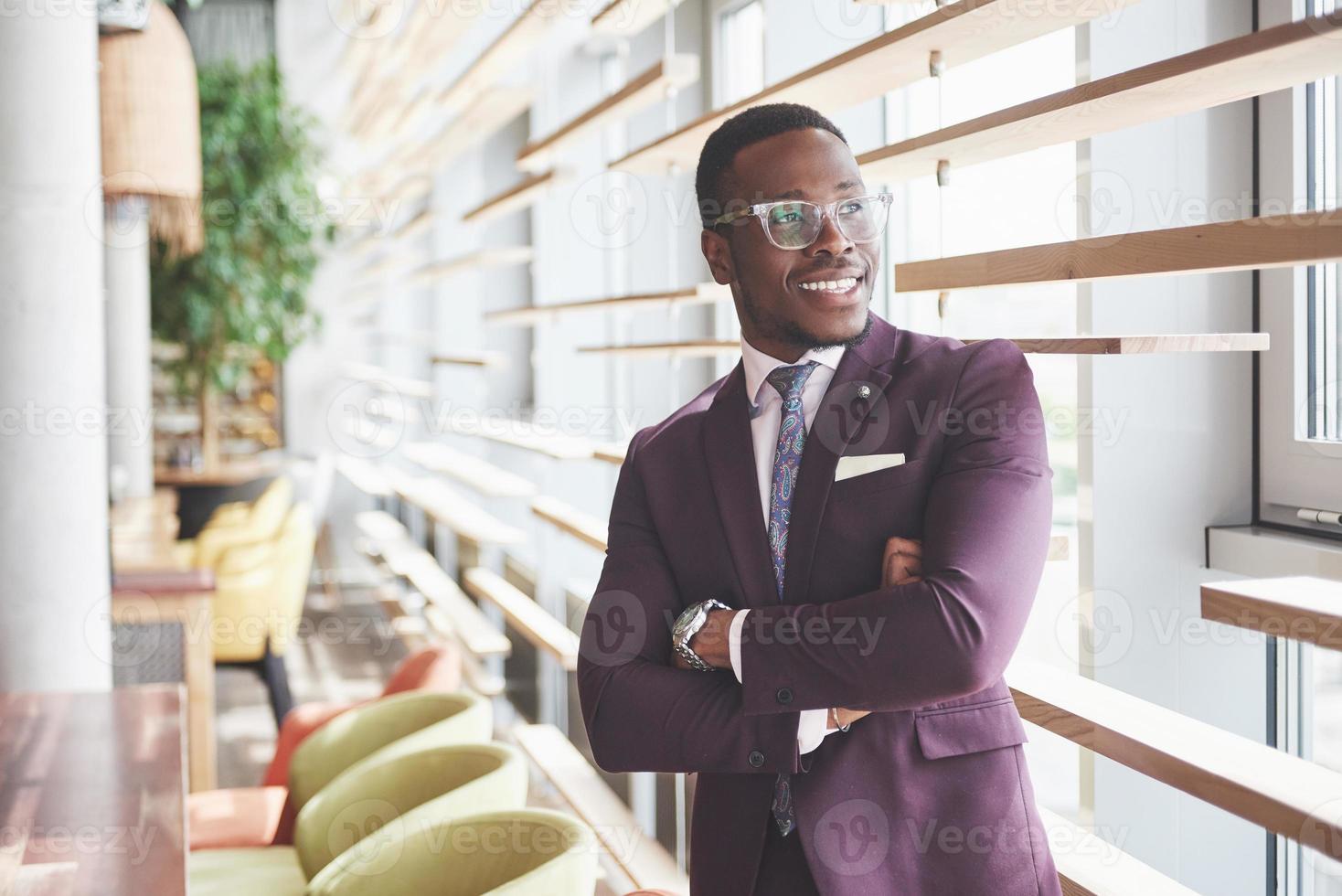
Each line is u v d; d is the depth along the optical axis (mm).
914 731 1230
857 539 1258
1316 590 1106
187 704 4449
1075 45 1843
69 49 3643
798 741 1221
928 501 1244
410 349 7445
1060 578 2166
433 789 2525
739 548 1318
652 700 1287
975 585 1155
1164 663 1861
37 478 3650
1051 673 1549
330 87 8625
